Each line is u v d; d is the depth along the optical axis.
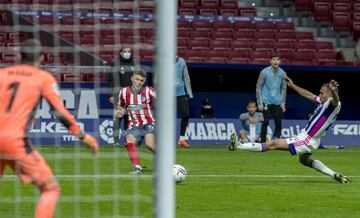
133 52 48.31
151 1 58.09
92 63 52.69
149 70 53.12
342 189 30.41
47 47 51.38
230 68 60.50
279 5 74.88
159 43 14.99
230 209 24.80
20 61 19.41
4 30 54.47
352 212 24.66
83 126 51.16
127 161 40.84
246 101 64.25
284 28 70.62
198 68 60.41
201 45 66.69
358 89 64.06
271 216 23.61
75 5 51.50
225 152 50.78
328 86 33.06
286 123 59.81
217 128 58.56
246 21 70.06
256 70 60.94
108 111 53.66
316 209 25.14
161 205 15.12
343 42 72.94
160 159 15.10
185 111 52.41
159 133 15.09
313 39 70.25
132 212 23.59
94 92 51.50
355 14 73.94
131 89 34.69
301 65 61.28
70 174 33.62
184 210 24.44
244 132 56.44
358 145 61.03
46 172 18.89
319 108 33.31
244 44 67.31
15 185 29.14
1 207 24.25
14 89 18.92
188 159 44.31
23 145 18.77
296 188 30.52
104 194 27.39
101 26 55.03
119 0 57.19
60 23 54.06
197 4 71.50
